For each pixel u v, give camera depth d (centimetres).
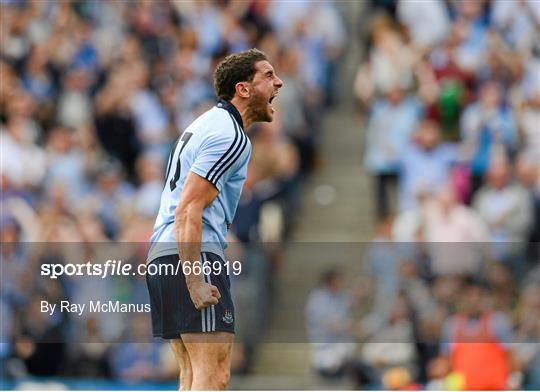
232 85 2509
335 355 4691
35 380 4588
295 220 5581
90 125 5881
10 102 5775
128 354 4575
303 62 5975
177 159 2488
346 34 6569
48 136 5856
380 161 5309
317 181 5853
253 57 2520
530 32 5809
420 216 4894
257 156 5322
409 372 4503
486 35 5709
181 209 2402
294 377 4834
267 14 6191
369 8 6122
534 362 4266
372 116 5422
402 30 5906
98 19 6350
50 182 5534
